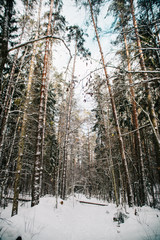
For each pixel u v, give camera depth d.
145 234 3.64
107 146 10.71
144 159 10.16
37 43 6.75
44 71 7.42
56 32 10.22
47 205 6.06
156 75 2.88
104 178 15.64
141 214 5.26
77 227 5.26
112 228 4.92
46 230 4.00
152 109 4.90
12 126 7.98
